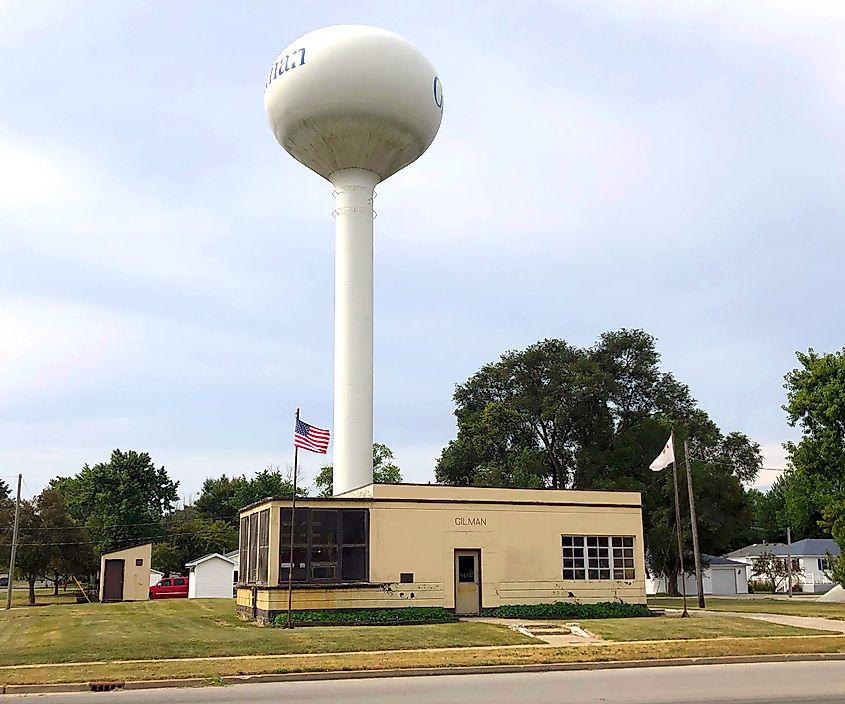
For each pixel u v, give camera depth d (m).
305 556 28.05
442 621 27.88
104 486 88.56
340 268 37.00
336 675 17.59
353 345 36.22
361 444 35.50
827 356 45.69
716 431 61.41
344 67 34.44
